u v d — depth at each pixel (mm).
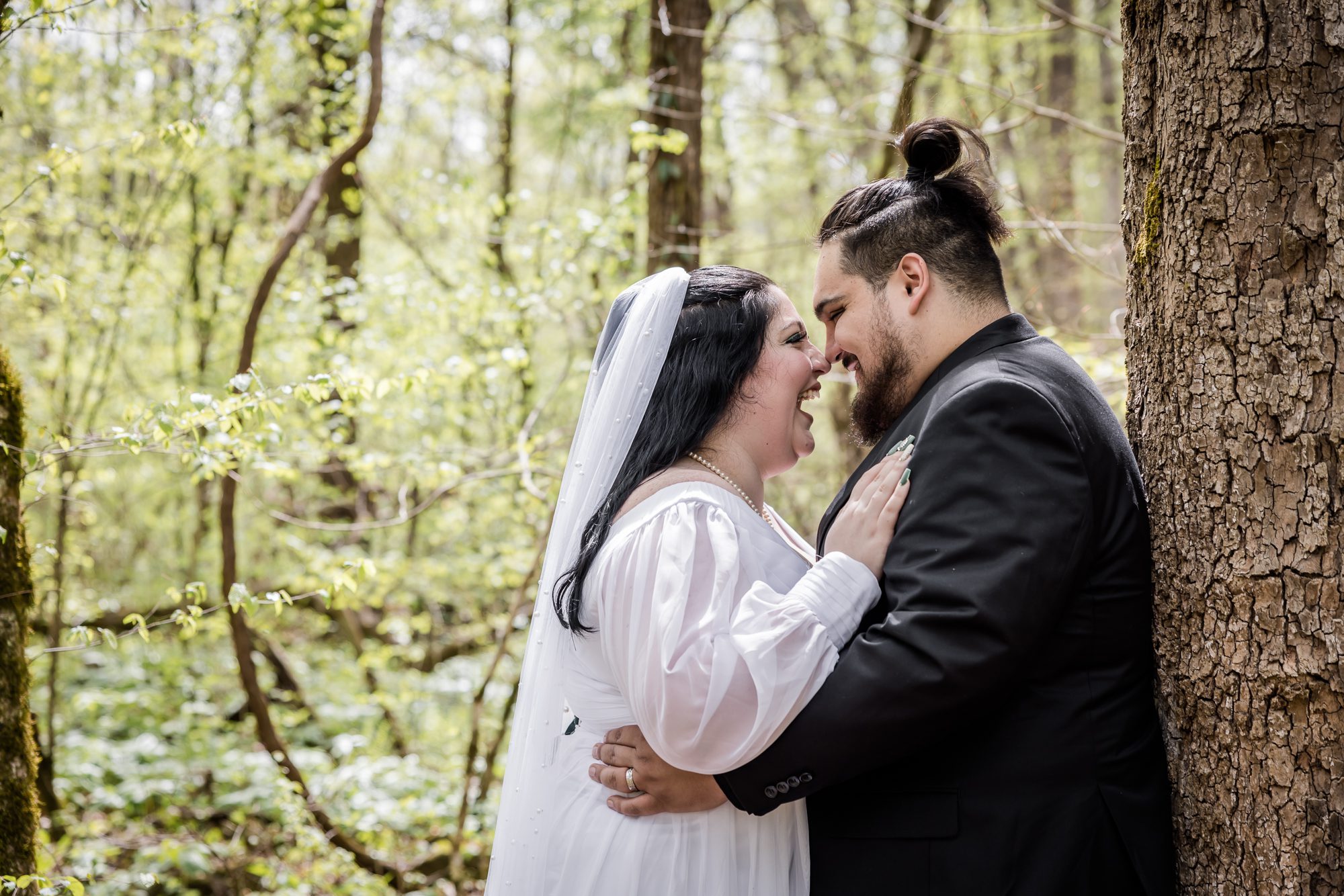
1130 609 1653
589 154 9383
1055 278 7449
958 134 1849
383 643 6891
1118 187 10828
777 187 9266
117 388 5992
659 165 4645
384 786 5027
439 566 5824
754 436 1908
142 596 6656
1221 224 1543
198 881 4441
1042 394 1612
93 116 5957
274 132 6418
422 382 3053
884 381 1858
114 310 5574
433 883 4555
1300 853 1479
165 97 5852
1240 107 1518
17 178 5125
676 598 1643
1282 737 1493
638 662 1646
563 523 1901
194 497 6785
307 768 5289
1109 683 1642
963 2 6629
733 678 1577
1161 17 1651
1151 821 1621
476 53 8086
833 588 1655
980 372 1674
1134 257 1746
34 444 2758
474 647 6969
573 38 8578
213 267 6379
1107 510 1629
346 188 6430
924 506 1620
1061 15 4305
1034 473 1573
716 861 1750
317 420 4816
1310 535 1468
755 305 1931
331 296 5473
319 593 2848
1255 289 1513
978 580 1535
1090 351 4156
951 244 1815
